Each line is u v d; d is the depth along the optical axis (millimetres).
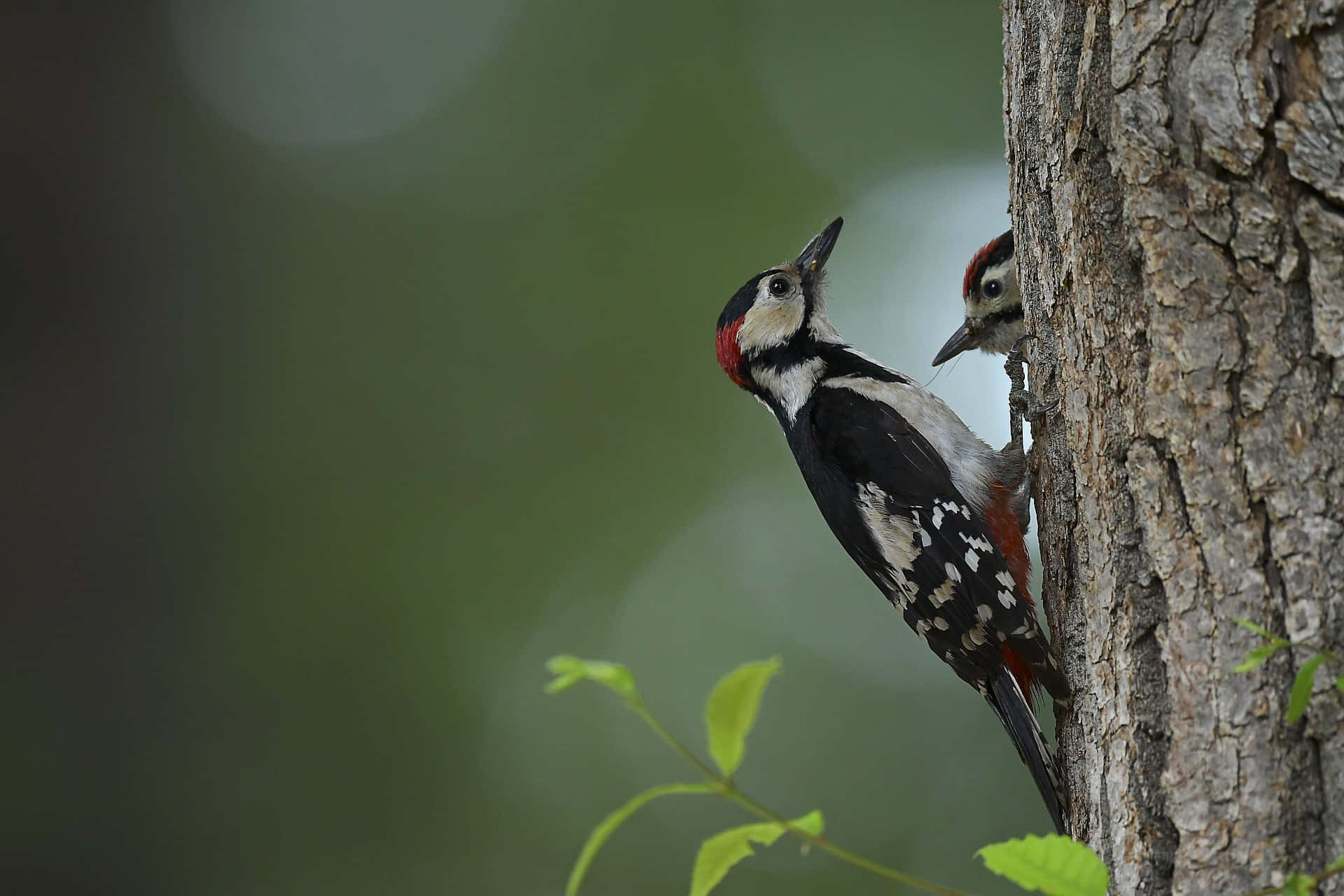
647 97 15094
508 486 13875
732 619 13820
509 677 13406
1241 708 4125
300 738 12164
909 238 14273
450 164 14859
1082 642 5270
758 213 14453
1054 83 5203
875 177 14523
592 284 14531
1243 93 4199
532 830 13016
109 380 10797
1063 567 5410
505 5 15469
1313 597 4020
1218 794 4156
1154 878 4355
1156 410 4473
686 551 13992
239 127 13398
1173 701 4359
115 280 11117
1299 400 4113
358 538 13383
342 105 14898
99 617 10180
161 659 10516
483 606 13555
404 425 13914
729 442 14289
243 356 12641
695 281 14383
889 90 14828
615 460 14172
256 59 14266
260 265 13219
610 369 14344
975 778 13219
